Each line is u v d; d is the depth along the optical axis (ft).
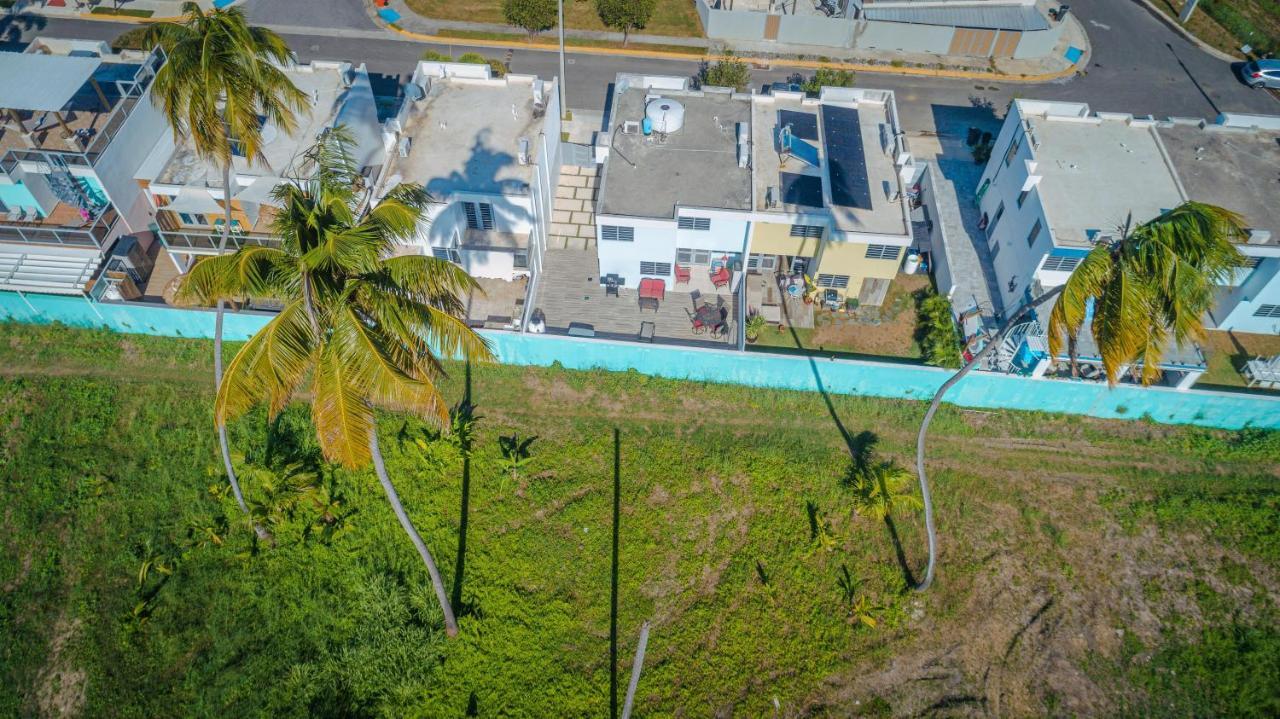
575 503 107.96
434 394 72.49
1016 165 132.77
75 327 124.57
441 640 94.07
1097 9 195.62
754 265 136.15
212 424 114.21
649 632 96.89
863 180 130.00
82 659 93.09
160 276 130.21
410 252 127.03
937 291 134.10
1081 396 115.65
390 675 91.15
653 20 189.67
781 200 125.08
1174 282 71.46
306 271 68.54
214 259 72.59
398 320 72.69
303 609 96.73
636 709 90.84
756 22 181.78
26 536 102.73
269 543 102.32
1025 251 125.90
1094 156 130.41
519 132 132.46
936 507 109.29
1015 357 120.78
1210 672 94.58
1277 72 171.53
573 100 167.12
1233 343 126.31
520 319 126.11
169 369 121.39
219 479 108.06
